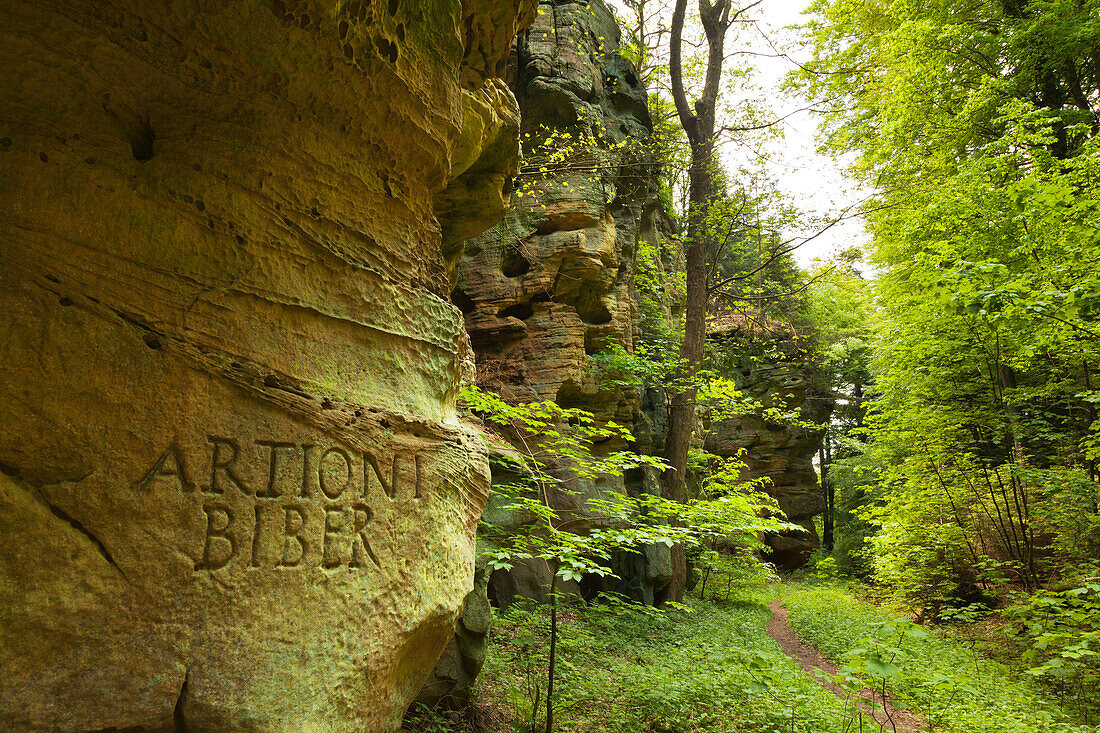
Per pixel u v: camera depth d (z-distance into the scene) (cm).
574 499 1231
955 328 1299
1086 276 789
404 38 351
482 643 656
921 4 1744
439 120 380
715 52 1670
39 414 208
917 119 1602
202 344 255
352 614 286
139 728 214
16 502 200
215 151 272
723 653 965
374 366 335
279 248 290
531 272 1413
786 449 3294
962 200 1175
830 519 3869
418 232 386
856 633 1366
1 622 192
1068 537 1187
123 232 238
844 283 2353
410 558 329
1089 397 1074
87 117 237
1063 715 770
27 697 193
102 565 215
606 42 1755
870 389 1681
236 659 240
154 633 222
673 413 1521
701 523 802
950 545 1440
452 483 376
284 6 284
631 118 1808
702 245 1650
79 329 221
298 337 294
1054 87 1647
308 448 284
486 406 707
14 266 209
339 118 323
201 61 272
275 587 259
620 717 659
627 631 1111
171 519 234
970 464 1455
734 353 2883
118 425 226
